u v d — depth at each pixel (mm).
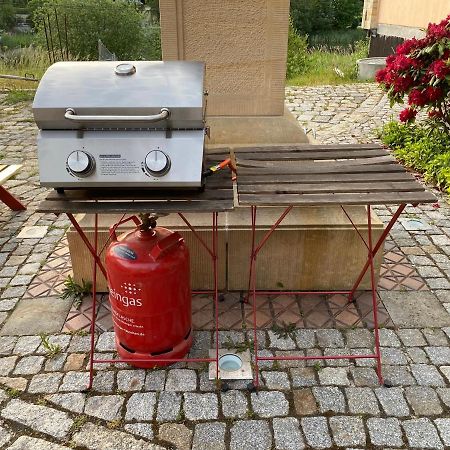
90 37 11742
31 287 3318
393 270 3484
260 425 2297
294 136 3400
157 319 2479
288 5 3109
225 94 3361
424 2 11484
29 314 3049
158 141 2023
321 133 6883
